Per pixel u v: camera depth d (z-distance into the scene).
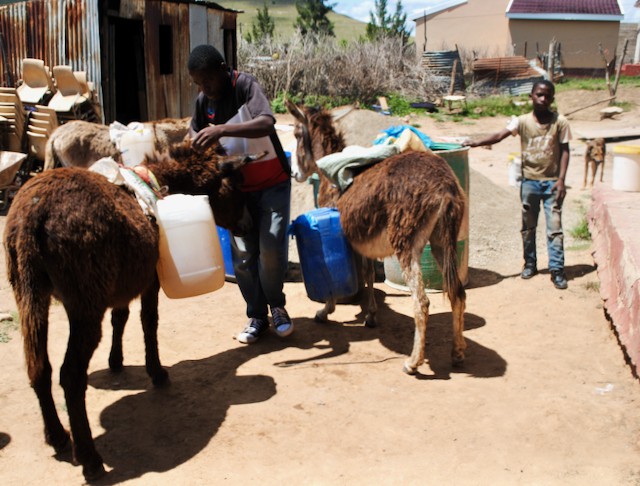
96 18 10.69
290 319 5.39
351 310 5.92
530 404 4.02
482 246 7.66
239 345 5.11
